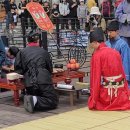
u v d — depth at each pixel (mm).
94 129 7180
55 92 8867
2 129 7406
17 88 9000
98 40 8352
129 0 10836
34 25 16453
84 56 15047
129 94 8469
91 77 8406
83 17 20172
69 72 10156
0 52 10461
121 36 11031
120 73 8336
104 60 8242
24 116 8305
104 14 18562
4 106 9203
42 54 8938
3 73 10289
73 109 8719
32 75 8727
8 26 20781
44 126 7484
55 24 17594
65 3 21328
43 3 21078
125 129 7133
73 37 16516
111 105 8320
